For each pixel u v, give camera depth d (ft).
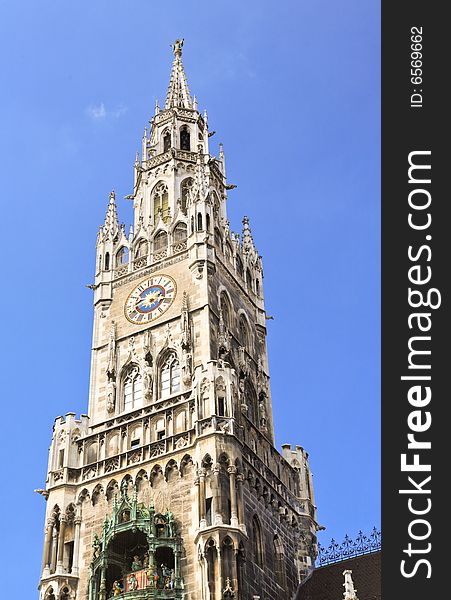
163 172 262.06
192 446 188.24
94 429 208.95
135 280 232.73
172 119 275.59
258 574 183.62
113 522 184.14
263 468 201.98
